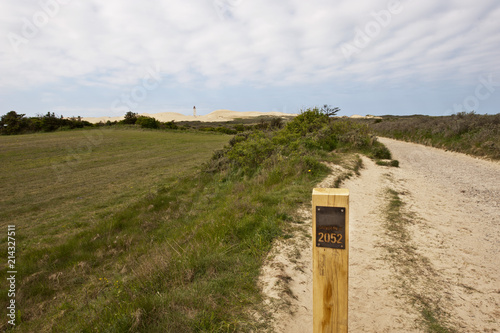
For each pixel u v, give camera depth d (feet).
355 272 13.51
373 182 30.76
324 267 6.54
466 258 14.80
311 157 33.27
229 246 15.51
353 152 48.34
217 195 32.48
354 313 10.72
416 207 23.09
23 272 18.95
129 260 18.93
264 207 21.06
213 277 12.35
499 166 37.81
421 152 53.11
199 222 22.59
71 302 14.92
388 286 12.36
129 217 28.81
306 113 60.64
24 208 33.17
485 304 11.17
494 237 17.35
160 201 32.48
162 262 13.97
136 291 11.89
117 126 141.49
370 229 18.65
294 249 14.90
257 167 39.50
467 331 9.73
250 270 12.89
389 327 9.97
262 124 73.10
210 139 112.06
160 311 9.77
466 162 41.93
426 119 82.74
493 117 54.24
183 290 11.23
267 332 9.16
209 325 9.21
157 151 78.28
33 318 14.21
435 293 11.85
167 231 24.22
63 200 36.19
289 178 29.40
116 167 57.00
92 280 17.19
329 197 6.35
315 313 6.72
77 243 23.08
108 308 11.05
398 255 15.07
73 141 91.66
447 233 17.95
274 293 11.07
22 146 79.30
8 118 119.24
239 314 9.93
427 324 10.06
